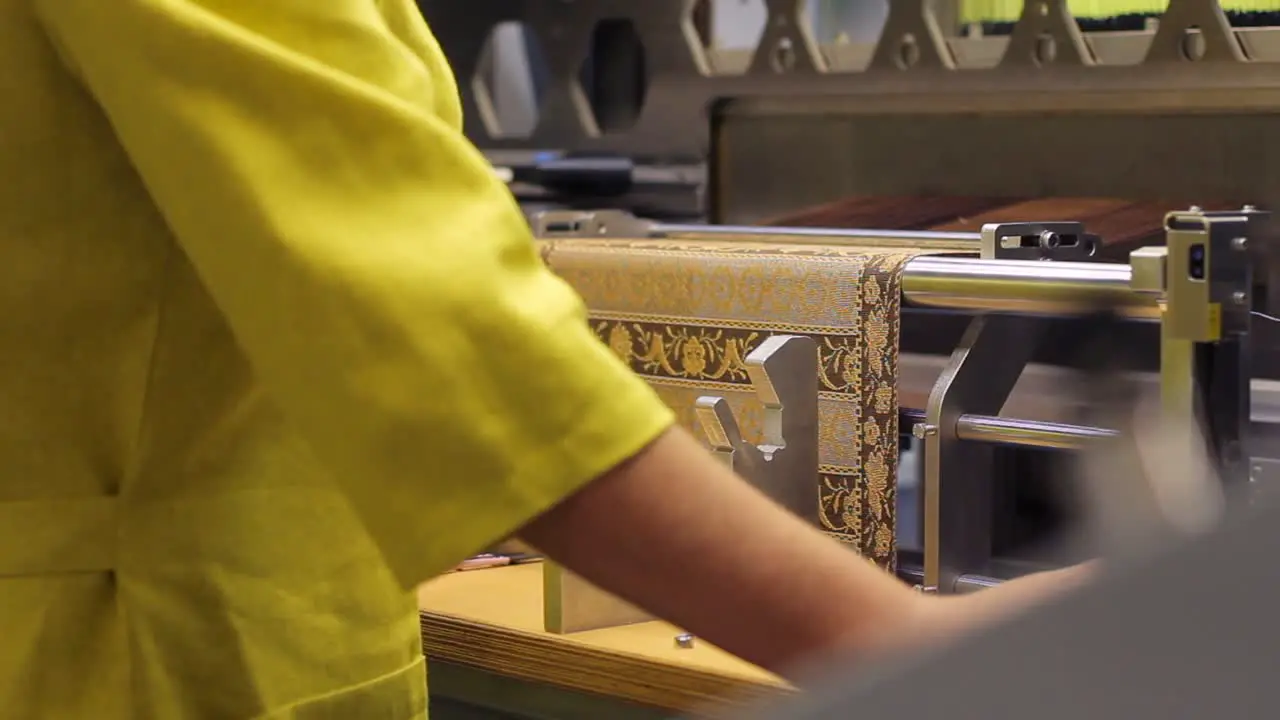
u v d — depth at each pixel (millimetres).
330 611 950
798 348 1557
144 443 870
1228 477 1253
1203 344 1247
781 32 2459
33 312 825
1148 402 1574
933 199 2297
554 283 680
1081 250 1627
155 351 861
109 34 680
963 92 2270
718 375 1716
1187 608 261
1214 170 2076
